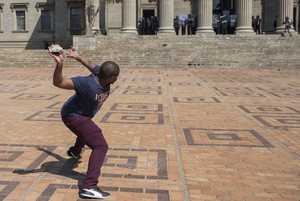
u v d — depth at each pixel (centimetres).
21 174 639
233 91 1773
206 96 1596
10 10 5262
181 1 4738
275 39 3388
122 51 3416
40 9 5194
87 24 3909
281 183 612
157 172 656
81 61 584
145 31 4222
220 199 549
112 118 1112
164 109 1274
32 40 5250
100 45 3456
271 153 775
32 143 831
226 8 4797
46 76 2484
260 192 576
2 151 768
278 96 1619
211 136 911
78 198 546
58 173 646
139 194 563
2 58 3419
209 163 707
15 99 1467
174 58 3369
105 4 4734
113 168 671
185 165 695
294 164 707
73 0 5056
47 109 1252
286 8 3784
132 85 1973
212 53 3372
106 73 551
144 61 3359
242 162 715
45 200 538
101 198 545
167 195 561
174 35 3512
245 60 3341
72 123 566
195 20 4234
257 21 4225
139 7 4803
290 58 3328
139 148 800
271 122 1080
